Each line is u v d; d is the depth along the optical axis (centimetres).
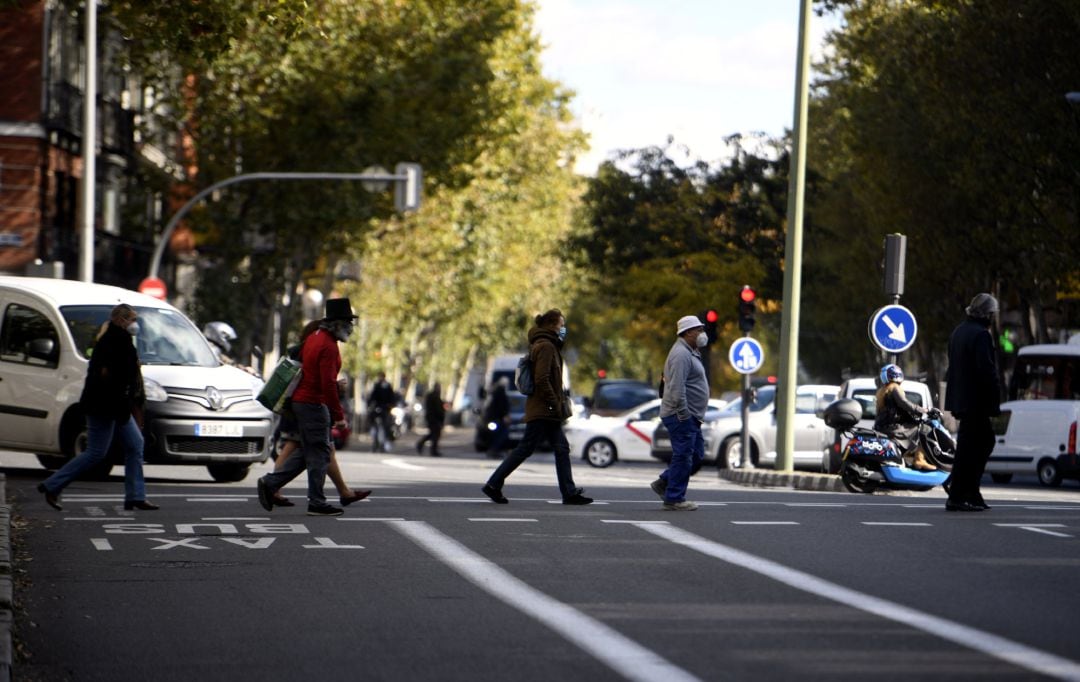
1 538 1953
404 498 2872
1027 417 4872
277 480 2530
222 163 7250
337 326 2505
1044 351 5694
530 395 2761
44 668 1285
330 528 2302
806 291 8250
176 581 1766
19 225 6712
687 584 1728
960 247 6569
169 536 2202
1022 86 5547
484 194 9312
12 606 1529
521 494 3041
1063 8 5378
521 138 9738
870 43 6194
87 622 1499
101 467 3203
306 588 1708
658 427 5744
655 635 1398
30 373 3250
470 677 1224
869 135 6419
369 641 1385
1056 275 5972
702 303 7688
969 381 2670
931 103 5962
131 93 8244
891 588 1697
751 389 5312
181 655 1333
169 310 3425
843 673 1218
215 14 3762
